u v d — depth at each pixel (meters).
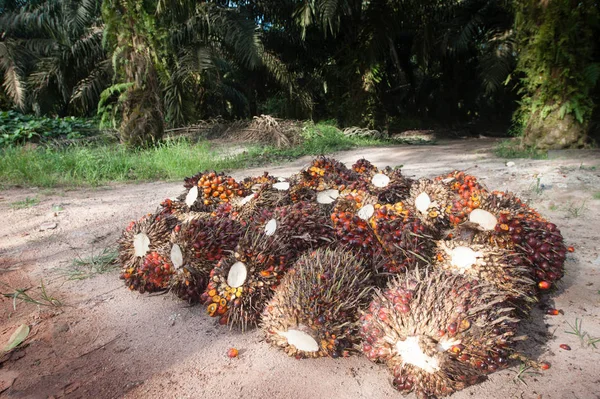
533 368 2.06
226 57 15.80
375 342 1.95
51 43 15.70
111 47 9.41
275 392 1.98
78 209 5.02
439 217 2.91
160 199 5.52
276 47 15.86
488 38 15.90
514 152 8.12
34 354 2.33
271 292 2.48
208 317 2.65
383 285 2.57
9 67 14.40
